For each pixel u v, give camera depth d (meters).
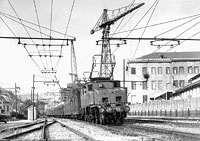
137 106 67.69
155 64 84.81
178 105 48.50
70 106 50.50
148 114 60.59
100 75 38.97
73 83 44.00
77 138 17.36
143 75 84.38
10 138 17.88
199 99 41.56
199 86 56.12
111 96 29.08
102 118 28.88
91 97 30.41
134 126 24.44
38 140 16.09
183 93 66.19
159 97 77.62
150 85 84.44
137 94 84.44
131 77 84.62
